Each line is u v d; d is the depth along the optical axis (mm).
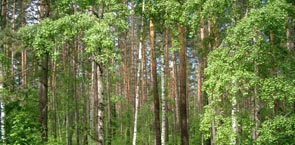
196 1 14852
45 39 14766
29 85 19234
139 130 33219
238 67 14070
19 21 23109
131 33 31578
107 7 15906
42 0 17781
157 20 18906
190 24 15789
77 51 26062
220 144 14352
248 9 15766
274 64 14508
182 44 19688
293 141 13883
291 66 14297
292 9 14008
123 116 32375
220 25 18812
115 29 15586
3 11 18031
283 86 13398
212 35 19469
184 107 20750
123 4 16078
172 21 17250
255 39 13789
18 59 27391
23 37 15586
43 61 18047
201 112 28969
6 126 15961
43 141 17250
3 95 15414
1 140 15125
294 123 13484
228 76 13797
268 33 14547
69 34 14648
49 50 14648
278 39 14961
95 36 13805
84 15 14586
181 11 16312
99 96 15508
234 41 13953
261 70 14797
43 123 17672
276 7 13117
